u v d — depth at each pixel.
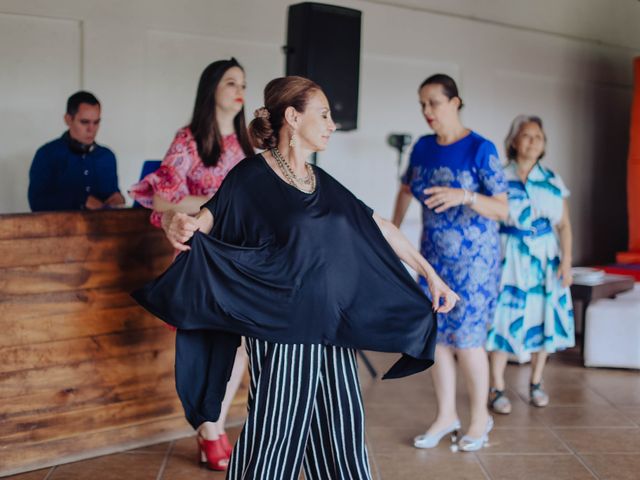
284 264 2.62
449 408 3.95
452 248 3.76
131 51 5.32
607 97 8.31
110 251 3.60
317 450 2.80
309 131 2.66
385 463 3.73
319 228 2.64
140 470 3.54
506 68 7.36
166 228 2.73
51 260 3.44
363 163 6.54
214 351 2.79
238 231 2.68
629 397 4.80
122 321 3.68
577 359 5.69
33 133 5.07
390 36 6.54
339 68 5.07
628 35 8.38
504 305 4.48
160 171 3.48
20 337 3.39
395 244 2.87
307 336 2.65
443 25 6.85
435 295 2.86
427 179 3.84
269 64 5.93
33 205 4.80
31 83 5.02
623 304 5.40
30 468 3.47
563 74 7.83
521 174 4.57
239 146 3.58
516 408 4.58
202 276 2.61
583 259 8.34
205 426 3.55
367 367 5.32
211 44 5.65
